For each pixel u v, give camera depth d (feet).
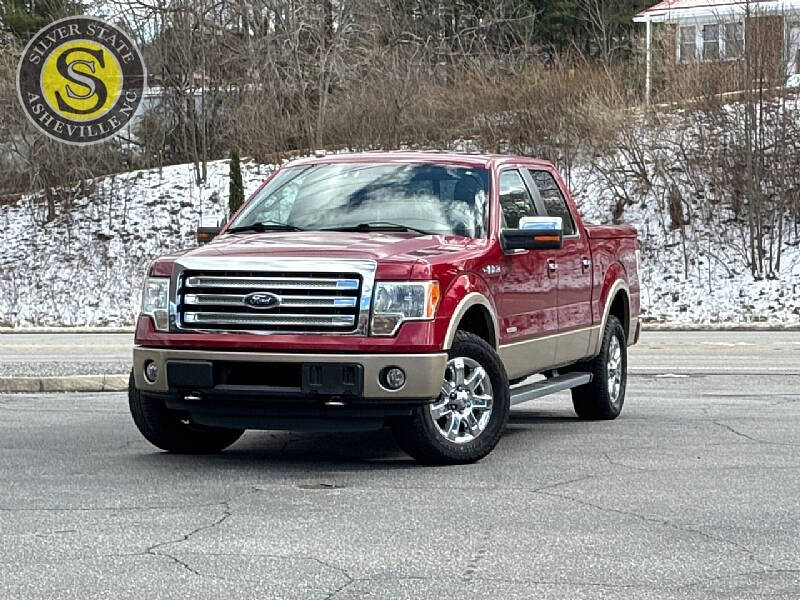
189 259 32.07
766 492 29.09
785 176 121.70
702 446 35.96
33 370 55.52
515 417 43.78
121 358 69.41
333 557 22.95
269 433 39.78
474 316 34.83
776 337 87.56
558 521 25.95
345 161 38.27
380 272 31.27
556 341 38.55
